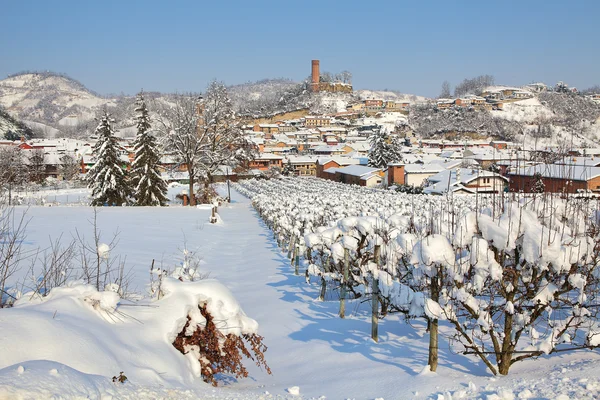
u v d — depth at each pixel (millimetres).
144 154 50281
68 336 5172
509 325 6039
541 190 7719
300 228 21562
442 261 6199
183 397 5312
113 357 5391
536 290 6266
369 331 9109
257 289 14508
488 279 6750
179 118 51562
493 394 4938
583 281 5785
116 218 31266
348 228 11633
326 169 118312
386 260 9047
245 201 69875
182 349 6633
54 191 72062
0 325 4891
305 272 15422
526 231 6023
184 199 55875
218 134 55312
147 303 6793
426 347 7664
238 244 25969
